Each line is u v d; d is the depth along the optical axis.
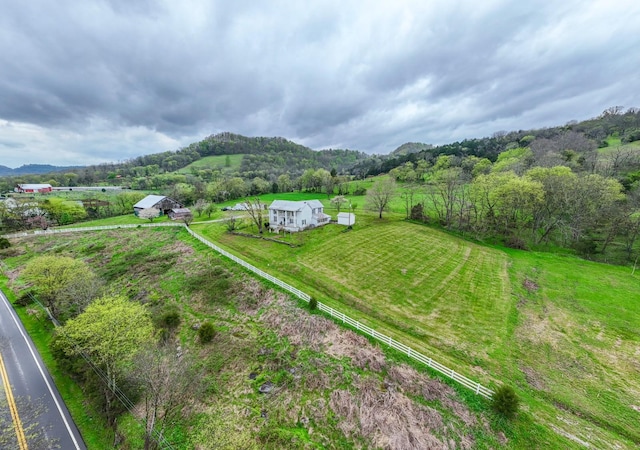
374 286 34.28
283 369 22.69
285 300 30.25
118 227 63.66
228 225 56.72
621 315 28.09
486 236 52.91
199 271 38.50
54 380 25.09
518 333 25.80
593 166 61.53
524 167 66.50
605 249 44.22
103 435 20.25
